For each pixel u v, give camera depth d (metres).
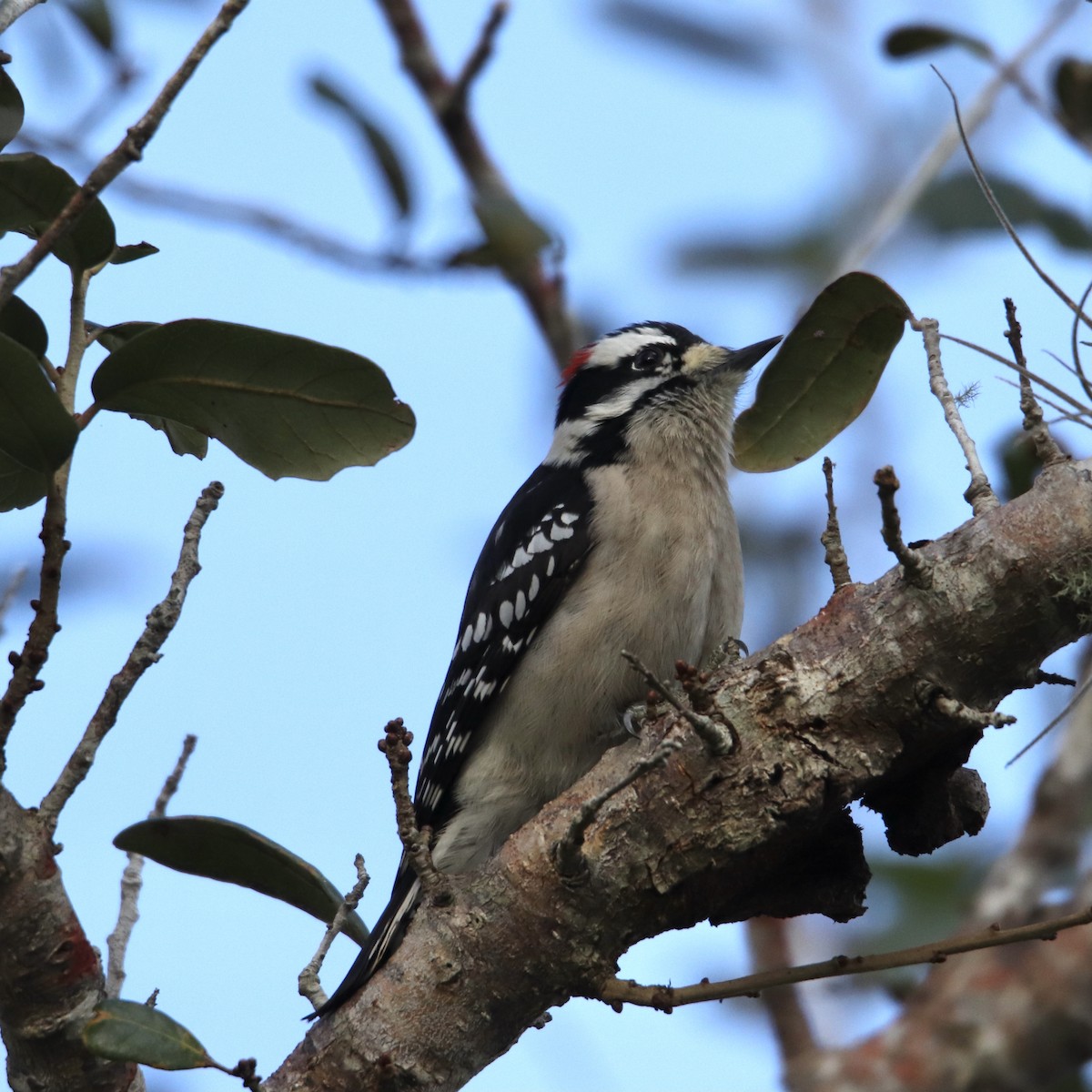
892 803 7.40
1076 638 6.75
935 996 10.13
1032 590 6.61
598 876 6.88
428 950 7.04
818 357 8.09
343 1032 7.07
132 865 8.09
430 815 10.15
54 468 6.25
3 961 6.59
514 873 6.99
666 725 7.07
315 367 6.56
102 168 5.90
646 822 6.86
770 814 6.76
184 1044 6.44
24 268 5.91
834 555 7.14
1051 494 6.69
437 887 7.01
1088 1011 9.83
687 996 6.97
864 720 6.76
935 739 6.84
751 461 8.38
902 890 11.00
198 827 7.37
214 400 6.68
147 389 6.64
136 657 6.63
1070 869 10.40
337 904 7.62
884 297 7.73
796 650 6.88
